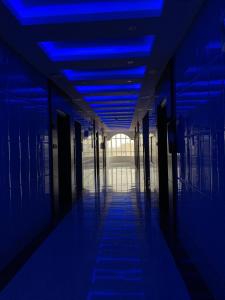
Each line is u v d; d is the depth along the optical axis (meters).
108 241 4.71
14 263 3.81
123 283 3.22
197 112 3.22
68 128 8.20
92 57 4.77
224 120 2.36
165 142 6.83
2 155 3.62
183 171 4.10
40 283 3.26
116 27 3.54
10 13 3.09
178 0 2.89
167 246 4.36
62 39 3.85
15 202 4.03
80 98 8.57
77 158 10.27
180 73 4.15
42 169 5.39
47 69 5.25
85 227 5.59
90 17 3.34
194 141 3.41
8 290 3.10
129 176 15.62
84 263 3.81
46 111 5.80
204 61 2.91
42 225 5.31
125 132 29.59
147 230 5.28
